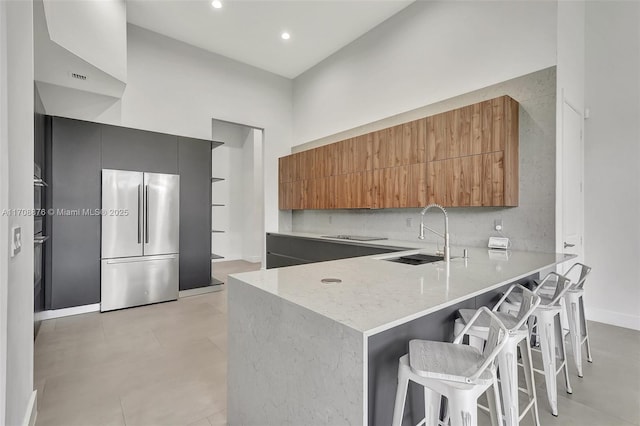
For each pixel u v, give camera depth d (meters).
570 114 3.19
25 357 1.65
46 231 3.55
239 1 4.10
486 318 1.68
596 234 3.48
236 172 8.21
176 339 3.02
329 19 4.50
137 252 4.09
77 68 3.31
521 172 3.11
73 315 3.70
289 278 1.78
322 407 1.17
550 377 1.90
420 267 2.15
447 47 3.76
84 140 3.79
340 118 5.31
